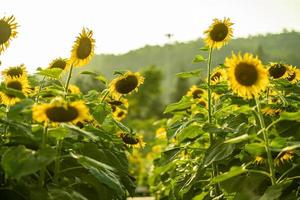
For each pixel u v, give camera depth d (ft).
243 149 10.58
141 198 31.76
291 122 9.93
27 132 8.53
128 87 12.31
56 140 9.39
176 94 138.10
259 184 9.66
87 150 10.22
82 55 10.70
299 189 9.45
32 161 7.48
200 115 12.72
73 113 8.04
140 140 13.05
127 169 10.84
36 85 11.50
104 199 9.57
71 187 9.52
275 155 9.77
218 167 11.47
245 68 9.36
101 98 12.55
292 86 12.07
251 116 11.23
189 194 11.91
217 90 11.99
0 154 8.53
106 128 12.19
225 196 10.69
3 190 8.28
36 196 7.85
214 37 12.07
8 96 10.46
